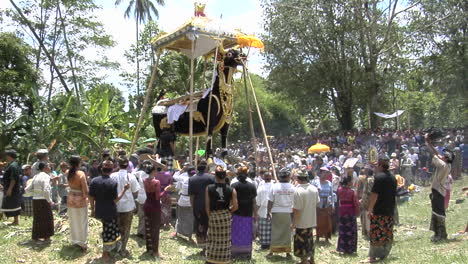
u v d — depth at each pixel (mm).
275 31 30328
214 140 25500
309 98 33625
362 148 19891
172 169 10930
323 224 9242
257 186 9180
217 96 10500
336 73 32094
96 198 7000
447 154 8375
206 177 7609
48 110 19031
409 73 29891
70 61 26531
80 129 17969
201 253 7734
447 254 6738
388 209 7086
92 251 7566
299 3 29406
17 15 24844
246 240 7426
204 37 10844
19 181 9625
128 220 7426
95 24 26984
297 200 6996
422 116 49000
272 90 35312
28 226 9469
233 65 10570
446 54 27406
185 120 11531
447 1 25453
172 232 9289
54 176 10758
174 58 25531
